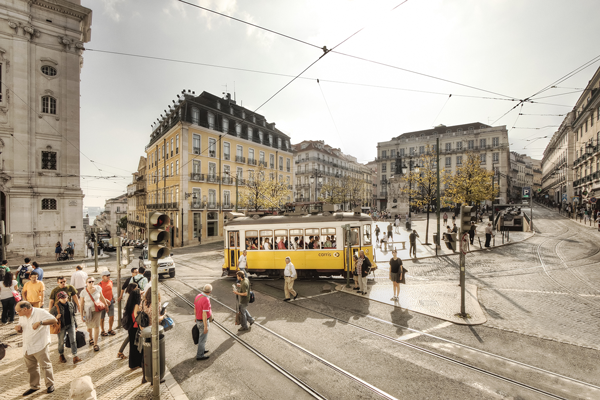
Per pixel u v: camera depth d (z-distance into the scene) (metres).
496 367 5.86
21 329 5.16
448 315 8.60
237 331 7.85
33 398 4.97
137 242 38.53
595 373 5.60
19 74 23.12
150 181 48.44
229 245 14.43
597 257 15.84
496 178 59.03
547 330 7.51
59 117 24.89
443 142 69.62
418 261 17.06
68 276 16.58
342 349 6.72
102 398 4.92
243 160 42.91
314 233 13.48
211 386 5.38
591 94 36.22
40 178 24.00
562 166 53.72
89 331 6.80
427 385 5.31
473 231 21.17
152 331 4.75
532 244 20.72
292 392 5.18
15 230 22.67
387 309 9.36
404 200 44.97
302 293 11.52
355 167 81.25
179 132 36.72
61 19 24.92
